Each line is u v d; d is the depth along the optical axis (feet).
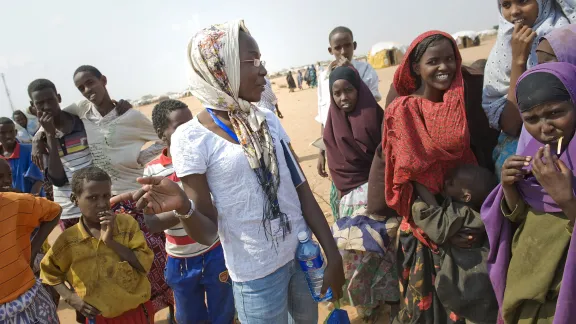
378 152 10.50
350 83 11.38
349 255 11.42
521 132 7.90
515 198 7.50
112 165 13.74
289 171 7.80
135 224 10.74
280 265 7.32
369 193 10.85
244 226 7.04
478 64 11.10
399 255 10.55
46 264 10.21
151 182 6.35
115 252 10.25
